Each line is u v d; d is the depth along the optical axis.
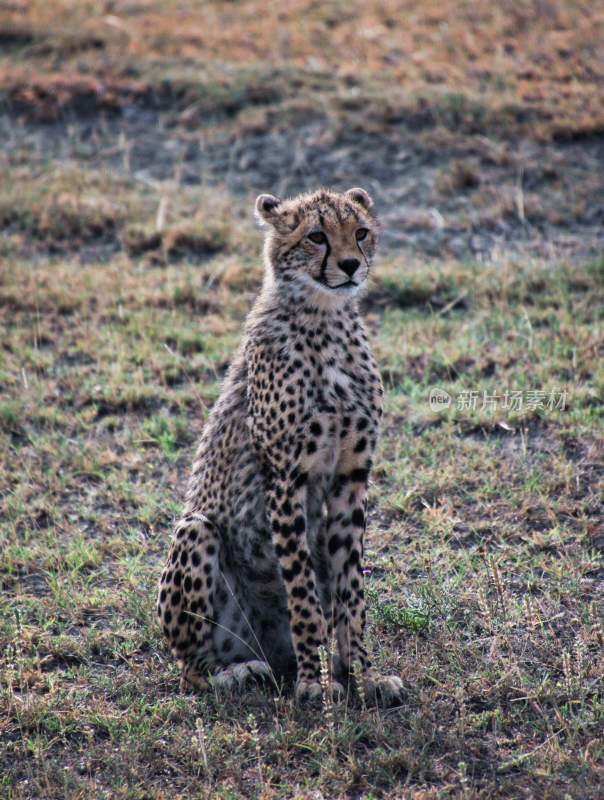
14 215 18.05
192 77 22.33
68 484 11.85
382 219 18.12
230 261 16.55
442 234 17.64
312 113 21.08
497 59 23.03
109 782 7.59
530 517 10.78
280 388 8.61
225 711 8.20
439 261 16.86
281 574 8.61
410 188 18.97
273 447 8.63
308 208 8.95
